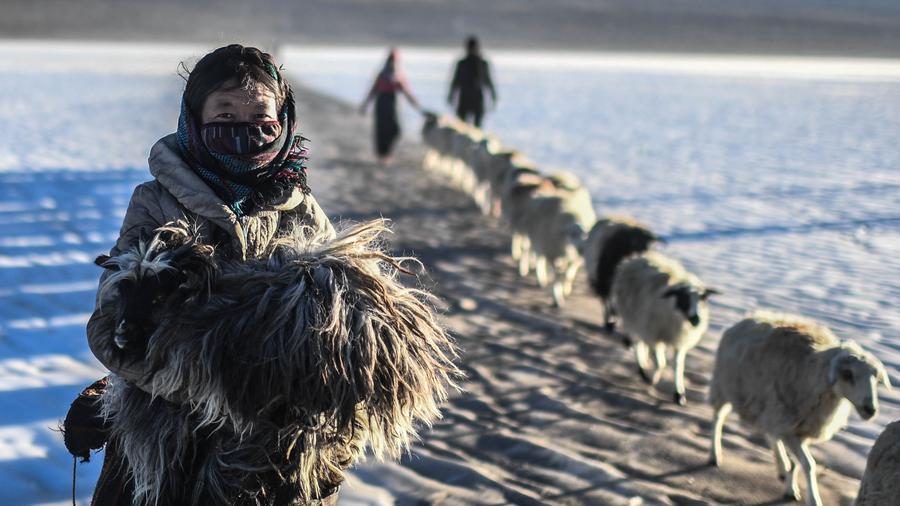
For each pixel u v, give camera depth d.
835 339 4.85
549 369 6.43
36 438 4.92
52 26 68.50
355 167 15.92
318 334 2.23
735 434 5.45
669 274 6.50
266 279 2.31
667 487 4.70
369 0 99.50
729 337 5.09
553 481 4.71
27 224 10.10
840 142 20.34
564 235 8.49
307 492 2.37
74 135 17.72
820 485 4.79
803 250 9.93
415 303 2.50
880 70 51.34
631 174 15.35
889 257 9.64
